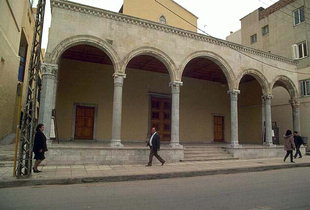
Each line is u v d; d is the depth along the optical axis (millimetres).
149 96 20000
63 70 17453
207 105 22859
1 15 13578
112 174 9836
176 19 22234
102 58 17453
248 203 6102
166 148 14016
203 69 20047
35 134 9914
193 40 15805
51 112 12086
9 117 17516
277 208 5680
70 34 12680
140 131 19219
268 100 18484
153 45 14484
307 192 7414
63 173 9789
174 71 14898
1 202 6172
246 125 24203
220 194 7098
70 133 17047
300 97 21891
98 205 5871
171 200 6375
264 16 26969
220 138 23250
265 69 18562
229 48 17062
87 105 17750
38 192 7363
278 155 17922
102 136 17844
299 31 22797
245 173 11812
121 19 13844
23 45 22422
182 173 10727
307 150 20688
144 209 5547
